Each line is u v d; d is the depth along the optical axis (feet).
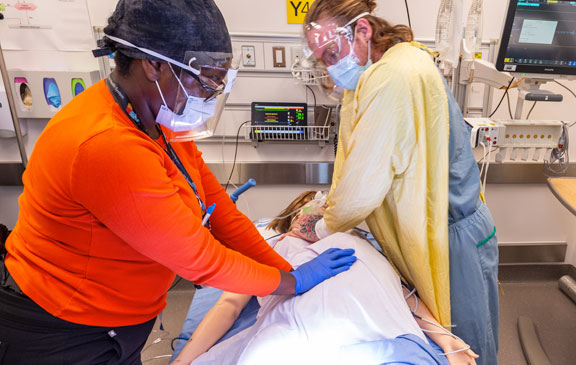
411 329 2.93
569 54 4.84
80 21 6.05
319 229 4.12
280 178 6.97
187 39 2.05
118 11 2.03
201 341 3.51
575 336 6.17
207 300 4.63
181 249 2.12
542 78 5.16
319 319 2.90
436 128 3.11
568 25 4.68
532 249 7.48
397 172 3.14
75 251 2.22
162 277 2.57
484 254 3.72
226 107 6.57
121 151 1.89
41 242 2.22
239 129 6.69
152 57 2.03
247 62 6.23
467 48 5.39
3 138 6.66
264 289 2.77
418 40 6.19
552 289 7.39
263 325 3.22
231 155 6.89
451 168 3.43
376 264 3.35
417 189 3.16
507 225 7.43
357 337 2.82
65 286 2.26
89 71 6.18
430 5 6.07
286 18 6.11
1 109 6.33
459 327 3.70
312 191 5.98
